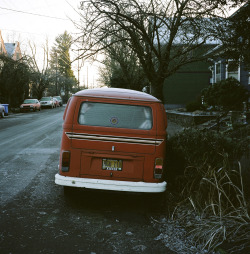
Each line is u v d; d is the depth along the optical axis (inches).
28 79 1553.9
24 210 200.5
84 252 146.5
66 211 202.2
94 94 207.8
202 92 879.1
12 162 348.5
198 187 223.6
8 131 662.5
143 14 327.9
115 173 199.9
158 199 221.3
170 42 355.6
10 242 153.3
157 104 207.2
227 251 150.7
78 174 200.2
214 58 379.6
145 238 165.0
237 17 345.1
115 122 202.4
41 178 282.2
